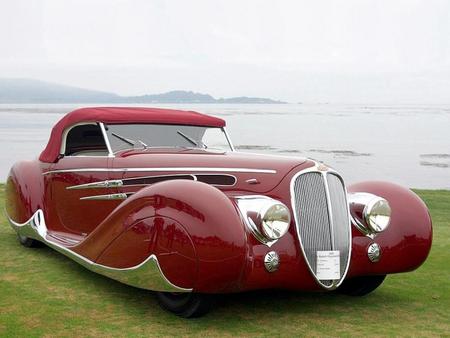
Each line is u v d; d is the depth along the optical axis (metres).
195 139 5.55
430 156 52.38
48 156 5.89
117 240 4.23
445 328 4.12
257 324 4.10
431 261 6.38
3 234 7.22
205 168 4.57
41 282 5.06
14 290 4.80
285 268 3.97
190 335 3.83
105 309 4.34
